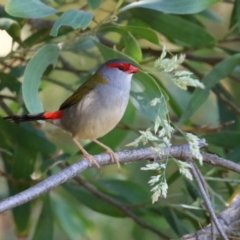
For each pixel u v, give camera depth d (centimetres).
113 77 916
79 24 802
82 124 916
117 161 806
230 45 1437
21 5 830
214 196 1023
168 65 700
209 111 1480
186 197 1044
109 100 910
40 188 690
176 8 901
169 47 1339
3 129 1059
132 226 1395
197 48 1117
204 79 1018
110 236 1386
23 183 1079
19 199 664
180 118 1031
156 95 934
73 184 1174
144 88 941
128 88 928
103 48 962
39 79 860
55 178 713
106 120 916
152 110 934
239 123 1221
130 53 987
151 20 1050
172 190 1289
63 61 1227
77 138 945
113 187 1191
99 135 933
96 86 915
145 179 1282
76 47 1029
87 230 1340
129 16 1070
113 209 1161
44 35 1059
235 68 1111
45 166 1010
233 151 1000
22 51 1022
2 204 651
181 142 1111
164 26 1047
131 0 1117
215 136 1025
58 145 1270
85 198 1166
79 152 1090
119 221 1401
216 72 1018
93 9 938
